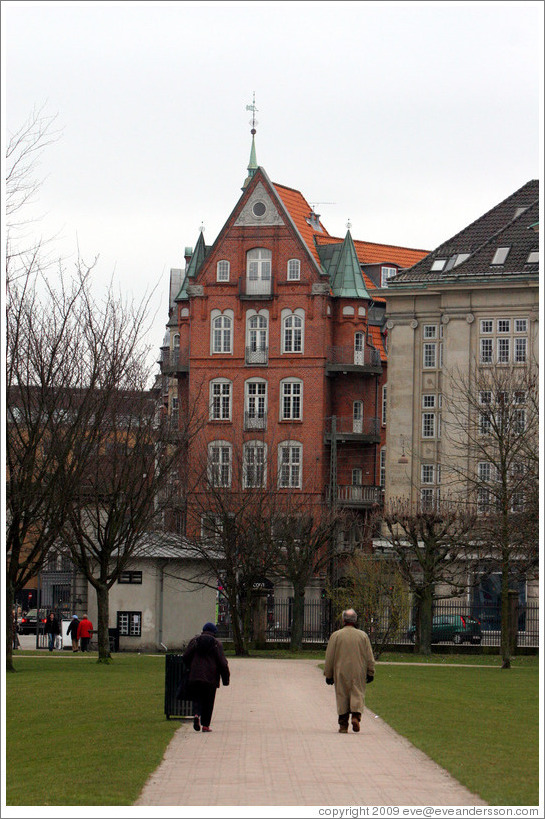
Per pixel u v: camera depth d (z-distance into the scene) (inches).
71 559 2007.9
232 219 3941.9
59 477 1701.5
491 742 940.6
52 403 1665.8
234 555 2502.5
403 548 2738.7
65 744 922.7
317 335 3870.6
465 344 3388.3
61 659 2071.9
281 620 3189.0
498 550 2456.9
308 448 3848.4
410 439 3489.2
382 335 4234.7
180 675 1085.1
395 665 2068.2
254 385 3902.6
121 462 1995.6
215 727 1034.7
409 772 786.2
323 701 1288.1
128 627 2605.8
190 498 3102.9
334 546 3048.7
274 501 2827.3
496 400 2652.6
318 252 4065.0
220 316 3939.5
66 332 1811.0
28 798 700.0
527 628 2691.9
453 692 1434.5
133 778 753.0
